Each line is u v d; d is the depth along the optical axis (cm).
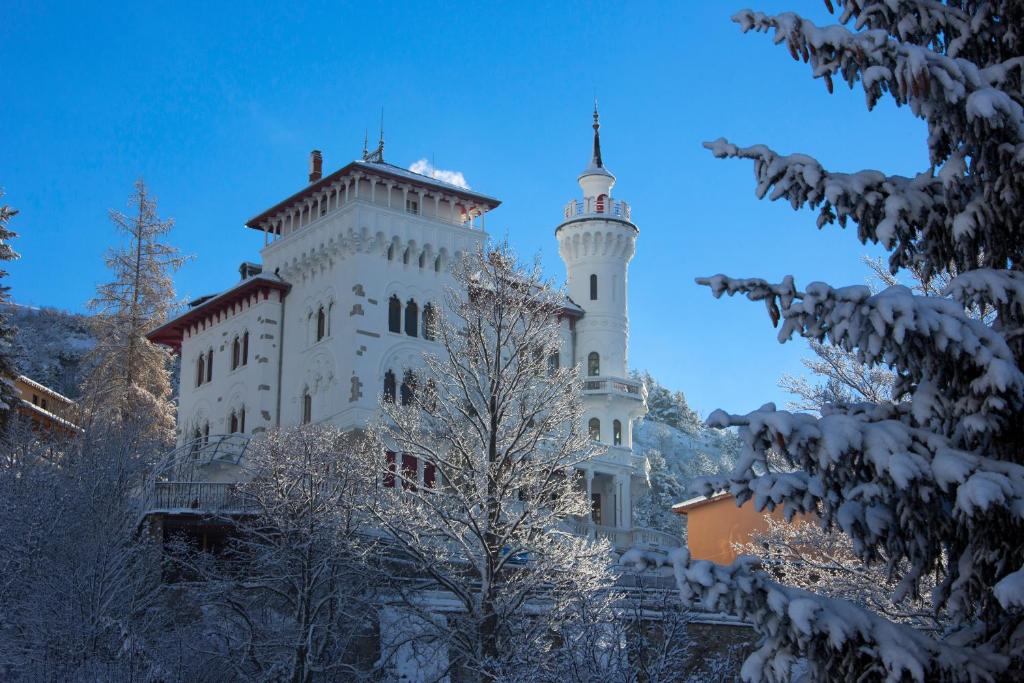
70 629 3603
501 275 3909
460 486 3544
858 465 1155
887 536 1213
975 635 1241
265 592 3944
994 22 1334
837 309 1145
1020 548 1149
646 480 6862
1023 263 1300
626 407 6825
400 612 3700
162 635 3759
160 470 4788
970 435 1195
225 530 4484
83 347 11919
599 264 7050
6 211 5688
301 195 6325
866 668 1122
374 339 5862
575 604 3250
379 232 5988
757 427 1140
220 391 6612
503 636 3300
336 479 3884
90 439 4606
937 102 1216
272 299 6400
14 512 4031
